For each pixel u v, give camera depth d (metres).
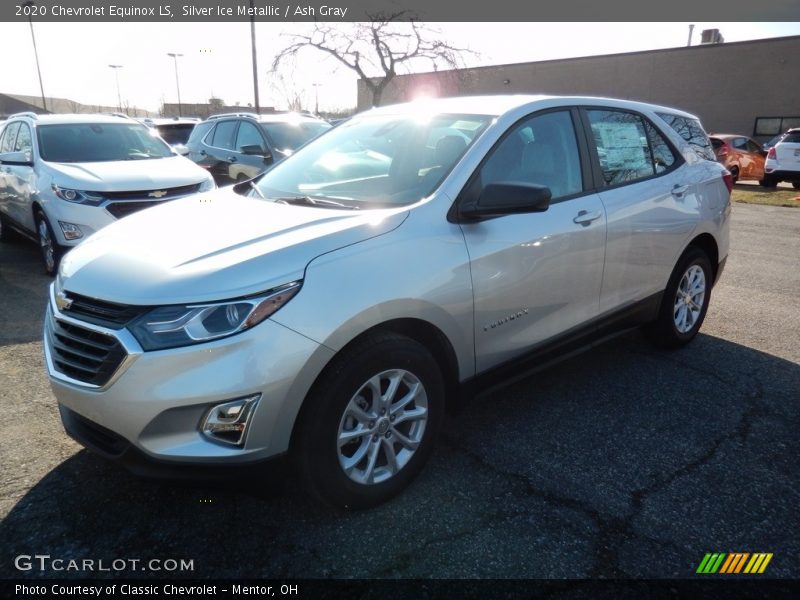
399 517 2.61
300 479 2.46
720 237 4.62
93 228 6.09
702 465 3.02
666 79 32.12
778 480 2.89
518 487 2.82
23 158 7.08
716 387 3.91
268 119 10.05
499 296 2.96
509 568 2.32
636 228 3.75
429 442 2.82
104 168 6.54
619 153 3.85
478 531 2.52
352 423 2.55
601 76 34.22
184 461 2.23
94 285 2.46
